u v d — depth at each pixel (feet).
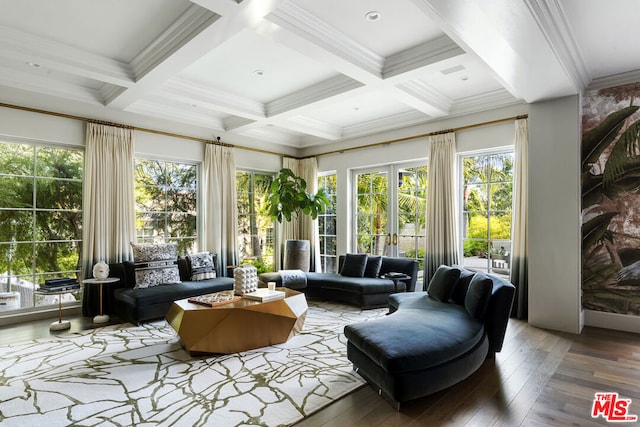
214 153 19.98
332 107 18.22
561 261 13.43
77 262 16.01
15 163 14.62
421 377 7.67
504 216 16.40
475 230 17.34
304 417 7.39
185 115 18.47
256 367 9.89
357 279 17.60
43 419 7.30
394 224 20.54
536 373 9.55
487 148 16.55
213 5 8.66
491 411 7.66
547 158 13.79
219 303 11.37
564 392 8.48
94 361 10.34
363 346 8.38
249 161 22.17
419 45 11.84
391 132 20.15
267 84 15.19
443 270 12.98
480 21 8.36
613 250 13.38
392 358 7.44
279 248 23.84
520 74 11.29
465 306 11.02
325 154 23.56
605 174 13.50
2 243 14.28
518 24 8.44
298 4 9.63
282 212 21.49
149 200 18.26
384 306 16.90
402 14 10.11
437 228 17.70
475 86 15.31
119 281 15.64
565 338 12.39
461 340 8.55
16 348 11.44
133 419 7.29
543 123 13.91
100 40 11.53
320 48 10.78
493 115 16.29
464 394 8.41
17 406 7.82
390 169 20.71
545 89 12.66
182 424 7.11
